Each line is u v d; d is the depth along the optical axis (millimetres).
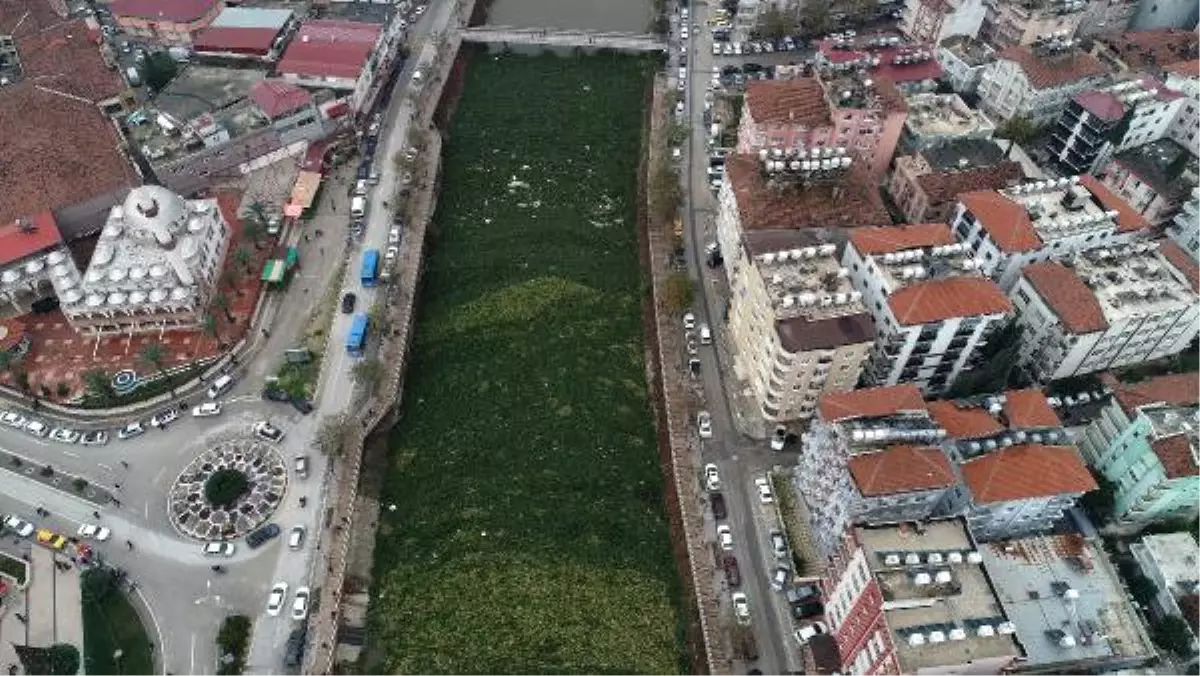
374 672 128500
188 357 162375
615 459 154125
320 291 175125
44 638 127812
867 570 112250
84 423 153875
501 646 131000
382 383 159000
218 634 128750
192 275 164000
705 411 159500
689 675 129625
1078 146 197750
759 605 135125
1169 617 129500
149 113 198875
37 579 134125
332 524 141000
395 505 148500
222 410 155875
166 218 164125
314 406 156125
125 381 157750
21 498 143125
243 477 145500
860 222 167250
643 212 197750
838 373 147625
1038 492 125438
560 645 131375
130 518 141375
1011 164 187625
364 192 194500
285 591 133375
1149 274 161750
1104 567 132625
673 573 141000
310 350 164625
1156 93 193750
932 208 184250
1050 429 131875
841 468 126438
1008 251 161625
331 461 148750
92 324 163875
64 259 166250
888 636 107750
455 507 146500
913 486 121750
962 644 107375
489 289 178750
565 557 140625
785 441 154875
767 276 148250
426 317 175625
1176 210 185000
